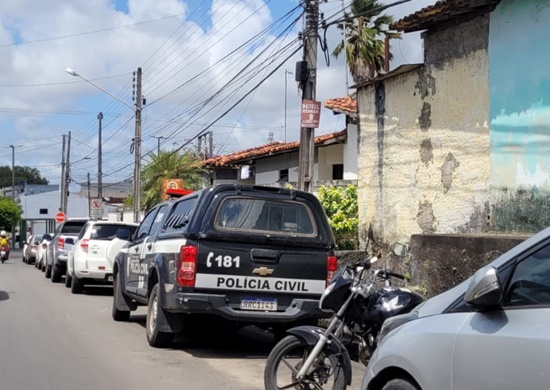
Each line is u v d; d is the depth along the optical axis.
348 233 14.85
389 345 4.51
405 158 12.51
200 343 10.10
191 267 8.36
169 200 10.66
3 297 16.36
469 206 10.97
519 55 9.94
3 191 82.75
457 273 9.84
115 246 16.95
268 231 8.70
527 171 9.86
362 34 23.78
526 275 3.83
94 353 9.14
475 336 3.84
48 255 23.89
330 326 6.25
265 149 26.55
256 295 8.58
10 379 7.60
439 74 11.60
